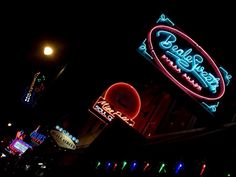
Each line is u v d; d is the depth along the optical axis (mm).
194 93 8156
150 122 12062
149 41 8297
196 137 5484
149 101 13305
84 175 9070
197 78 8344
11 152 22172
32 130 23172
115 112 12180
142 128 12062
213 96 8289
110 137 8477
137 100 12539
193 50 8609
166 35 8531
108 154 8250
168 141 6086
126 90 12680
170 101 11734
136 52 8219
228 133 5027
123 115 12164
